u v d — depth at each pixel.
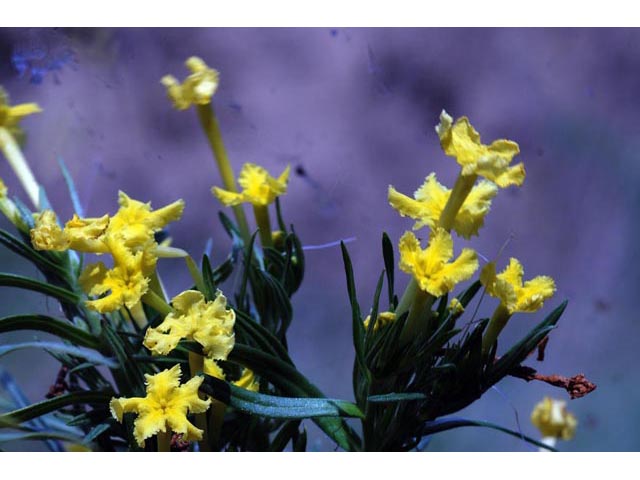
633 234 0.91
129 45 0.76
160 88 0.80
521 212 0.92
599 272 0.90
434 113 0.94
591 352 0.83
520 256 0.90
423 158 0.91
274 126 0.90
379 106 0.93
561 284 0.89
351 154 0.90
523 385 0.73
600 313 0.85
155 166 0.84
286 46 0.93
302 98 0.93
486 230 0.91
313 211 0.84
